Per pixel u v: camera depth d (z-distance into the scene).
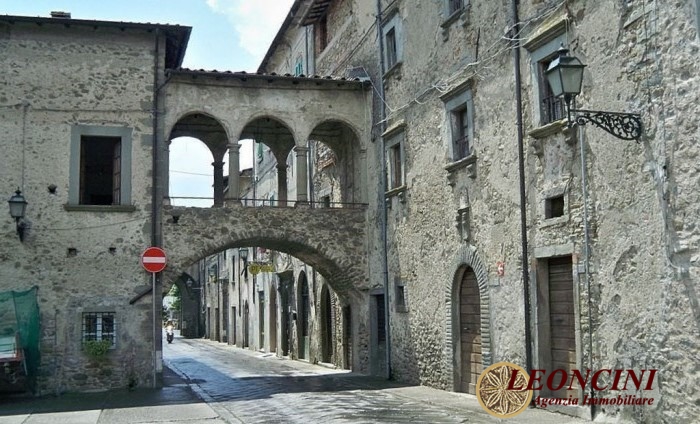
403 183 17.61
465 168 14.68
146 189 17.48
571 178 11.29
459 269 15.02
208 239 18.23
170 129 18.19
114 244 17.11
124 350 16.89
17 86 17.00
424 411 12.40
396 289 18.08
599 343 10.56
